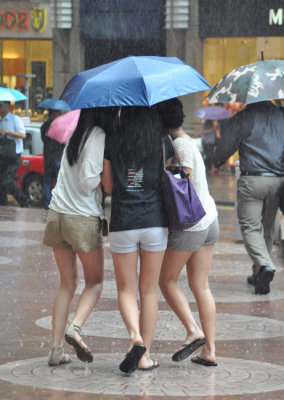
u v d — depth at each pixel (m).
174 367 12.14
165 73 11.71
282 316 16.02
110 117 11.65
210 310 12.30
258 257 18.25
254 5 54.53
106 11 59.22
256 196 18.48
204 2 56.16
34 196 39.78
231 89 18.16
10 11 60.81
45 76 61.16
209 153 51.66
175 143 12.14
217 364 12.35
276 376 11.71
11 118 34.84
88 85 11.58
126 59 11.88
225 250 25.05
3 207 35.00
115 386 11.03
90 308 12.03
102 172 11.77
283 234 23.42
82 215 11.76
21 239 26.16
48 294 17.88
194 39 56.81
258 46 54.91
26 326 14.77
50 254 23.47
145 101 11.31
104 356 12.67
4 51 61.31
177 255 12.12
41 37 60.78
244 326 15.03
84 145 11.62
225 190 44.75
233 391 10.90
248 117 18.42
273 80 18.09
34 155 39.78
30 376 11.48
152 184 11.66
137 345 11.18
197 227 12.01
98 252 11.98
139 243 11.90
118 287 11.98
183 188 11.64
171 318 15.54
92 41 60.78
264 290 18.27
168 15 57.19
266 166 18.39
